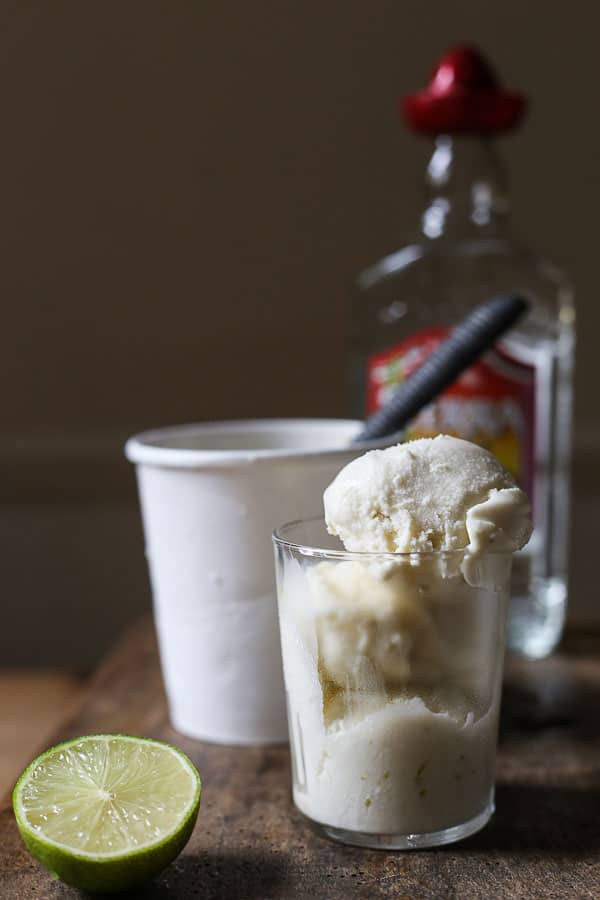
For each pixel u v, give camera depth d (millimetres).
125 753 471
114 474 1006
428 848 469
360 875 453
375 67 966
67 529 1011
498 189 720
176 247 989
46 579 1019
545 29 965
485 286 709
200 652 554
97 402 1006
